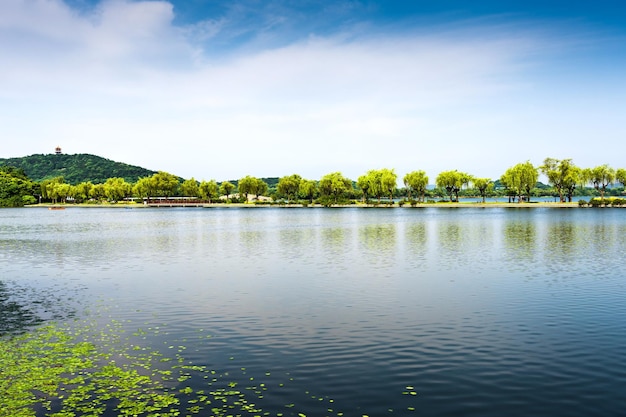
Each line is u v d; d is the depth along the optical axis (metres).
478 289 33.12
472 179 196.12
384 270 41.31
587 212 134.62
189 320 25.55
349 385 16.84
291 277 38.31
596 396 15.91
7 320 25.86
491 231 77.88
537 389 16.47
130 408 15.08
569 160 172.12
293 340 21.94
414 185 195.50
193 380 17.30
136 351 20.52
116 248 60.06
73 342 21.84
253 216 141.00
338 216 132.75
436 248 56.25
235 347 21.00
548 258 47.34
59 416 14.58
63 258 51.03
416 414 14.73
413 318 25.67
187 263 46.56
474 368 18.42
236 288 34.06
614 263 43.88
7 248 60.62
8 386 16.81
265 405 15.30
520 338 22.09
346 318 25.73
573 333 22.86
